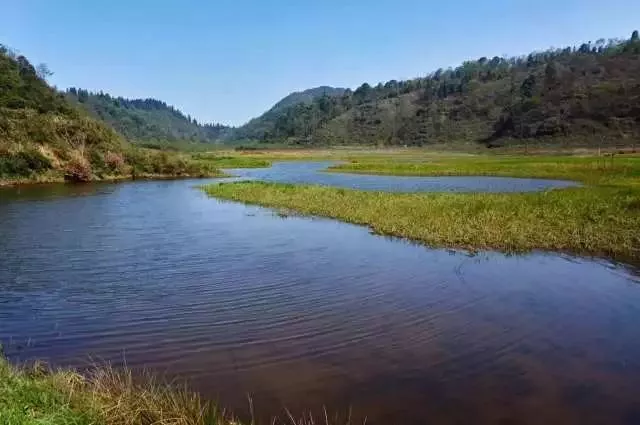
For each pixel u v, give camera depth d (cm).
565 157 8450
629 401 745
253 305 1180
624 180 4094
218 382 798
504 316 1102
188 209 2891
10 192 3903
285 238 1986
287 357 893
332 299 1222
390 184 4572
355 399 745
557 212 2248
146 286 1337
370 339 974
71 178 5172
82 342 966
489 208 2412
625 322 1066
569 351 920
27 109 6069
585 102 14962
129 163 5938
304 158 11262
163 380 802
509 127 16312
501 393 767
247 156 12275
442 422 686
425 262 1584
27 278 1415
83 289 1313
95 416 599
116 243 1898
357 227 2230
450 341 965
